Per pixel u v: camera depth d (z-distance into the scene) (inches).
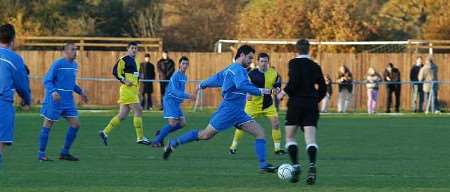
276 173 1001.5
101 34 3986.2
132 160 1155.9
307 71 908.6
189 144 1414.9
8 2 3683.6
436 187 888.3
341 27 3422.7
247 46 992.2
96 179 942.4
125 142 1459.2
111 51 2952.8
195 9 4188.0
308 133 906.1
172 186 887.1
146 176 971.9
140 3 4188.0
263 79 1268.5
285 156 1238.3
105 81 2878.9
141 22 4047.7
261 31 3506.4
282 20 3484.3
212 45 4089.6
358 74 2839.6
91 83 2881.4
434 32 3540.8
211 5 4222.4
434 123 2017.7
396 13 3860.7
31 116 2180.1
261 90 975.6
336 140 1524.4
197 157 1200.2
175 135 1673.2
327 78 2544.3
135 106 1391.5
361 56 2837.1
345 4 3462.1
